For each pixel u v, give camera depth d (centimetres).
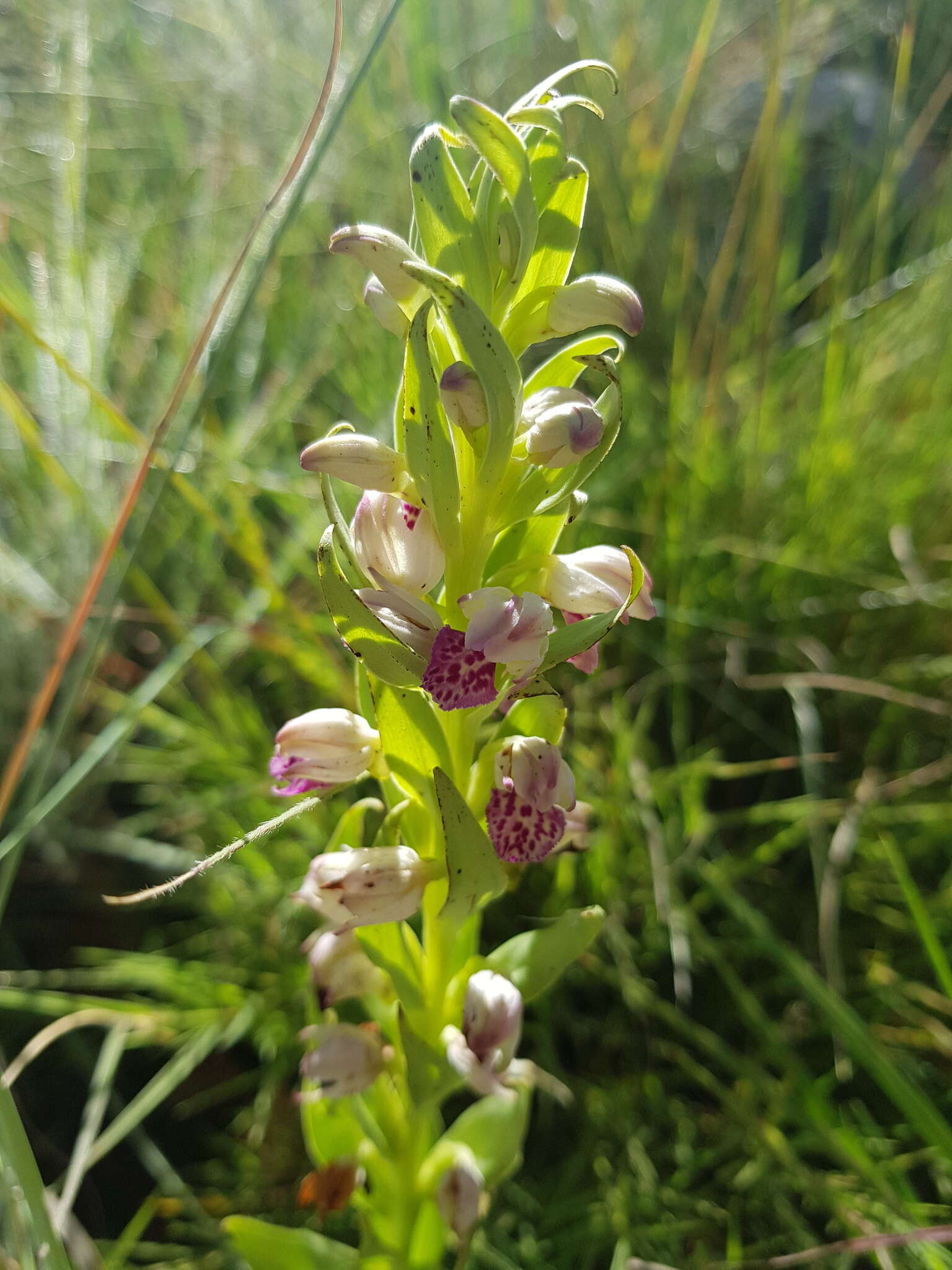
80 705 20
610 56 27
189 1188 17
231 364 23
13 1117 11
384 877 11
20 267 23
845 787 19
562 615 20
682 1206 15
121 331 24
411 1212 13
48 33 24
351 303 25
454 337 10
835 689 20
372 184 26
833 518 21
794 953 16
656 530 20
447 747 11
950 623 21
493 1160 13
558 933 12
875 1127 16
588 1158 16
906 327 24
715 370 22
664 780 18
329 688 19
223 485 20
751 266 22
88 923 19
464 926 12
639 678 20
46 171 26
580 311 10
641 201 24
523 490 10
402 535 10
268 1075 17
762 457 22
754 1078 15
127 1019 16
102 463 20
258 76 28
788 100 30
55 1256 11
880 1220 15
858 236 23
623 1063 17
